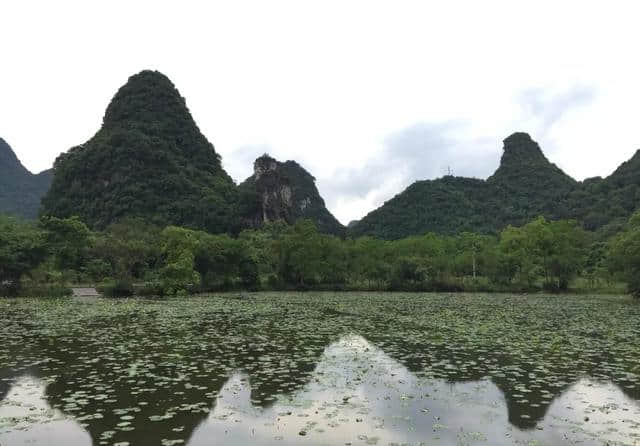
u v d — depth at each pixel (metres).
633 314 29.55
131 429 9.02
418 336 20.09
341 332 21.16
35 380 12.55
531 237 57.81
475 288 56.81
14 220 56.75
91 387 11.89
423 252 66.06
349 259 62.47
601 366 14.56
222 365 14.41
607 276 54.41
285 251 60.50
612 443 8.49
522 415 9.98
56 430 8.97
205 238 57.72
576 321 25.69
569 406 10.61
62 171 108.12
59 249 44.91
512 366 14.50
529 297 46.28
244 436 8.70
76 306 32.31
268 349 17.05
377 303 37.72
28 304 33.50
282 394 11.38
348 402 10.80
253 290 57.41
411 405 10.62
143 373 13.36
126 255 47.91
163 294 46.25
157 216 94.31
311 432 8.92
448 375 13.34
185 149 123.25
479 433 8.91
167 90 130.00
